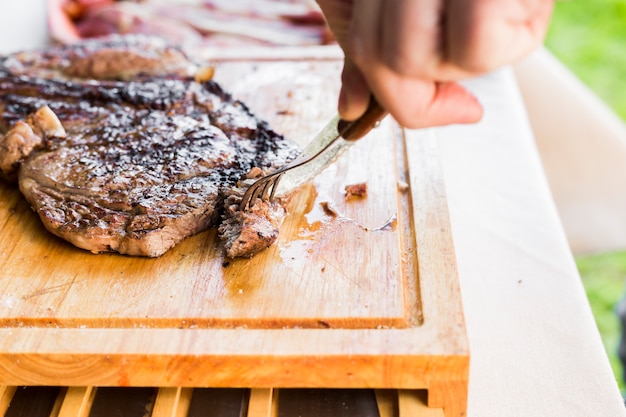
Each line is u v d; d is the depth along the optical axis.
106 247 0.60
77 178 0.63
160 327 0.56
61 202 0.62
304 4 1.06
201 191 0.62
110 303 0.57
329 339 0.55
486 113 0.84
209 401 0.57
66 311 0.57
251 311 0.56
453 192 0.75
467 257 0.68
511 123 0.83
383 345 0.54
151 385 0.56
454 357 0.53
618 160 0.98
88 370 0.55
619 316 0.93
